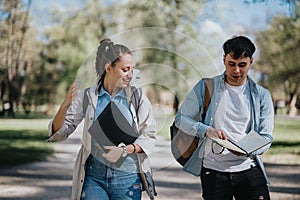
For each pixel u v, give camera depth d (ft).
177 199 23.18
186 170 10.77
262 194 10.79
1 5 87.04
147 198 22.31
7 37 93.56
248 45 10.41
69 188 26.05
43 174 30.83
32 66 99.76
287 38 75.51
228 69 10.54
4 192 24.80
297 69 79.56
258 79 83.87
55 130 9.99
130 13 66.80
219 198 10.91
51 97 100.32
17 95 101.71
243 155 10.37
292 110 107.04
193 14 58.34
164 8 58.65
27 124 81.05
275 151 43.45
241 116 10.75
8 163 35.58
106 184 10.05
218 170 10.91
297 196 23.63
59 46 92.53
